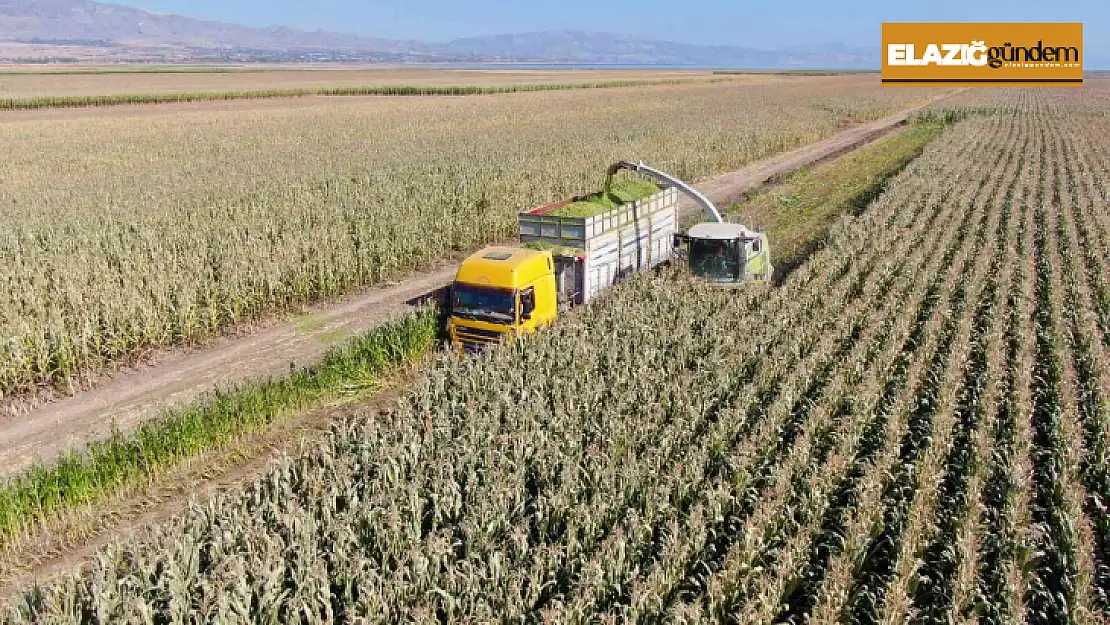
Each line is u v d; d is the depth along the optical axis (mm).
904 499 11000
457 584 8836
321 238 23812
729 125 59219
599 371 15117
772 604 9000
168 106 81812
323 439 11914
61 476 12000
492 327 16859
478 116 69500
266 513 10102
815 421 12797
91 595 8758
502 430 12555
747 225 28406
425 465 11258
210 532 9664
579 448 11781
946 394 13906
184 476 13102
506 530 9906
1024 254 24391
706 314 18391
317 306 22031
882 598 9391
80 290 18875
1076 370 16094
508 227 30359
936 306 19109
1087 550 10039
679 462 11461
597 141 48562
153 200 29984
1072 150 50750
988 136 59219
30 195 31766
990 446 12445
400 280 24672
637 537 9672
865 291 20406
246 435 14320
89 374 17109
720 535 10352
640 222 22484
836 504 11305
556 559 9312
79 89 104562
